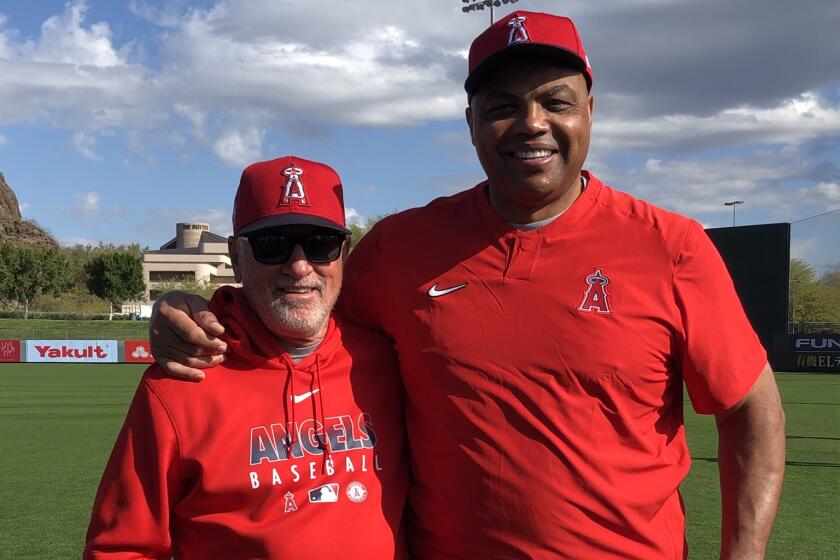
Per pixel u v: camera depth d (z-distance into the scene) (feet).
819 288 102.32
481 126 8.52
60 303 250.57
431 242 9.08
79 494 24.93
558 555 7.88
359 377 8.96
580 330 8.09
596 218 8.57
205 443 8.01
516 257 8.48
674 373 8.54
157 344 8.29
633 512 8.03
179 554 8.26
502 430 8.14
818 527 20.57
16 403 55.06
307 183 8.72
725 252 91.50
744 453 8.33
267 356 8.44
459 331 8.46
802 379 79.30
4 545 19.19
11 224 389.60
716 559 17.78
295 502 8.00
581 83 8.37
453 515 8.37
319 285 8.61
